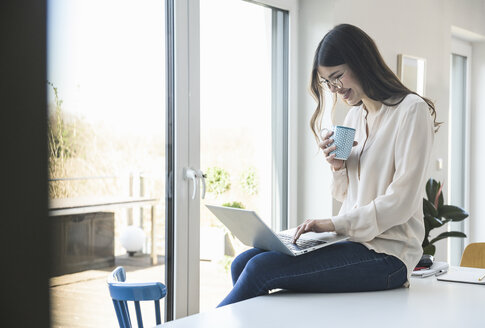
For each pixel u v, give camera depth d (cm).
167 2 230
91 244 205
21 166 182
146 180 225
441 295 183
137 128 221
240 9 267
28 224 183
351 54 188
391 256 185
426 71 379
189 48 238
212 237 253
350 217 182
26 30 180
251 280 182
